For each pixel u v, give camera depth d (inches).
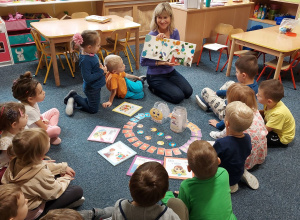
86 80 103.0
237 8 181.3
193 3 157.8
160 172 45.5
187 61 119.3
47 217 35.0
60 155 87.9
